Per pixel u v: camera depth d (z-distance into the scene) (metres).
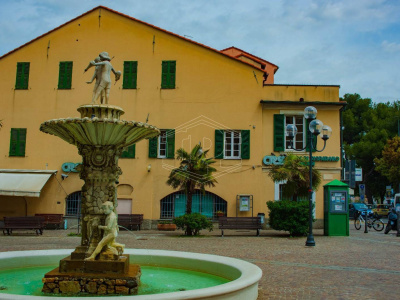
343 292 8.48
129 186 26.77
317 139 26.45
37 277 9.05
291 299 7.87
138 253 10.47
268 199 26.22
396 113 52.06
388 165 44.78
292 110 26.69
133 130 8.68
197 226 20.95
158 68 27.53
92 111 8.79
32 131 27.61
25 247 15.93
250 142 26.62
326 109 26.62
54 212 26.81
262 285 9.12
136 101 27.36
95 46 27.92
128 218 25.05
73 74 27.78
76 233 22.27
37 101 27.77
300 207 20.61
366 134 51.75
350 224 33.09
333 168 26.17
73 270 7.95
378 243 17.70
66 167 26.95
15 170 27.14
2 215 26.91
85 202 8.62
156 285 8.45
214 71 27.28
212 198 26.56
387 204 45.41
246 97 26.95
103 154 8.76
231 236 21.16
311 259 13.03
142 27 27.89
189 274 9.55
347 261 12.65
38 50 28.12
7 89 28.03
